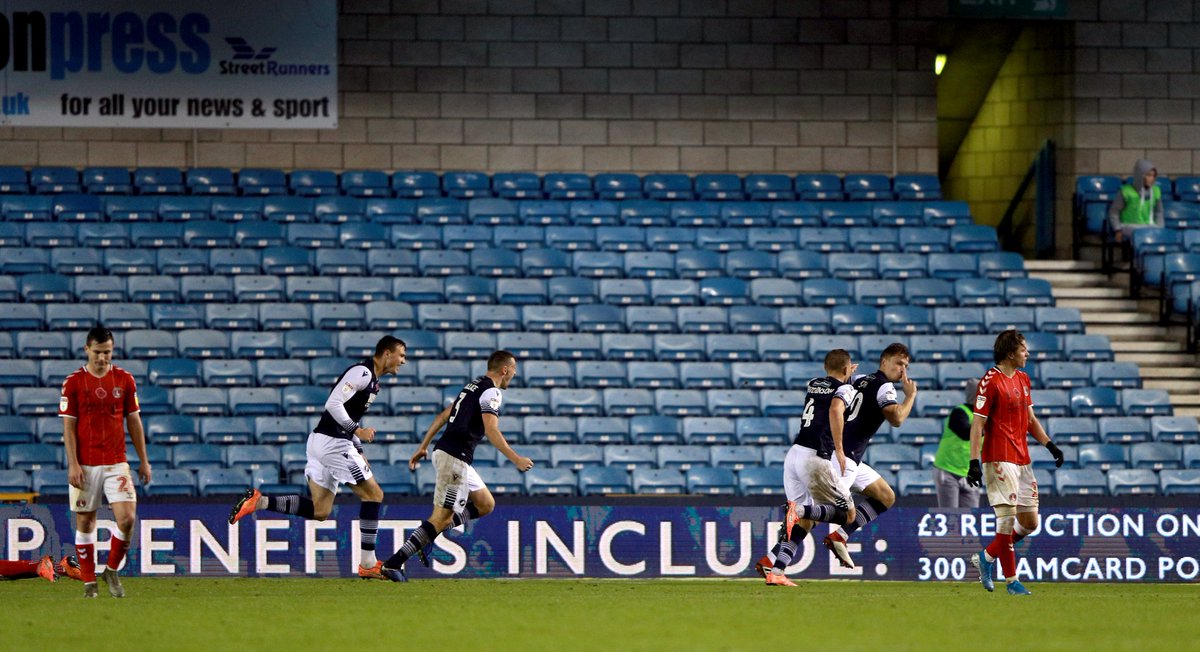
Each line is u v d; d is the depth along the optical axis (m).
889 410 34.12
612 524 38.66
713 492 45.94
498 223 59.56
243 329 52.88
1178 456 48.91
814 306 56.09
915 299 57.09
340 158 62.34
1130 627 25.69
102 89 59.81
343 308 53.44
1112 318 58.66
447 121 62.91
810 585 36.41
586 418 49.03
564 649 22.09
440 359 51.97
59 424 47.22
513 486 45.22
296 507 34.25
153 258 55.28
